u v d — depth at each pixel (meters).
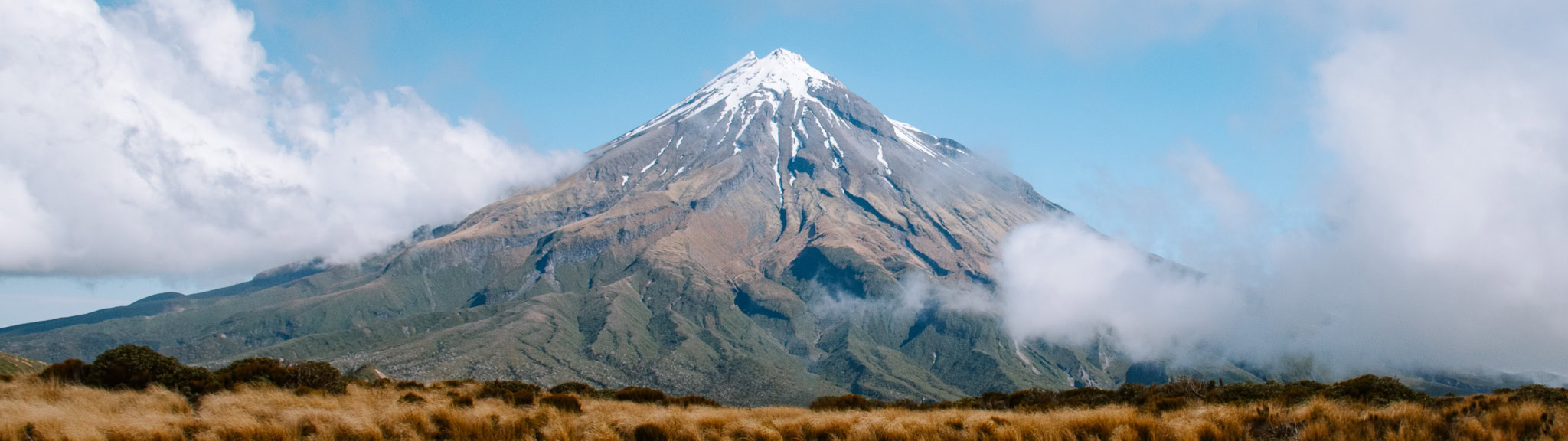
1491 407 25.89
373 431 24.05
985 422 26.22
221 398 28.58
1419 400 31.97
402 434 24.55
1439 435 22.77
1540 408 24.44
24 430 21.77
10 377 30.97
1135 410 28.77
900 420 26.86
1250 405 30.28
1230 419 24.70
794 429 26.12
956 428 25.97
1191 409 28.69
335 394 34.69
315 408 27.12
